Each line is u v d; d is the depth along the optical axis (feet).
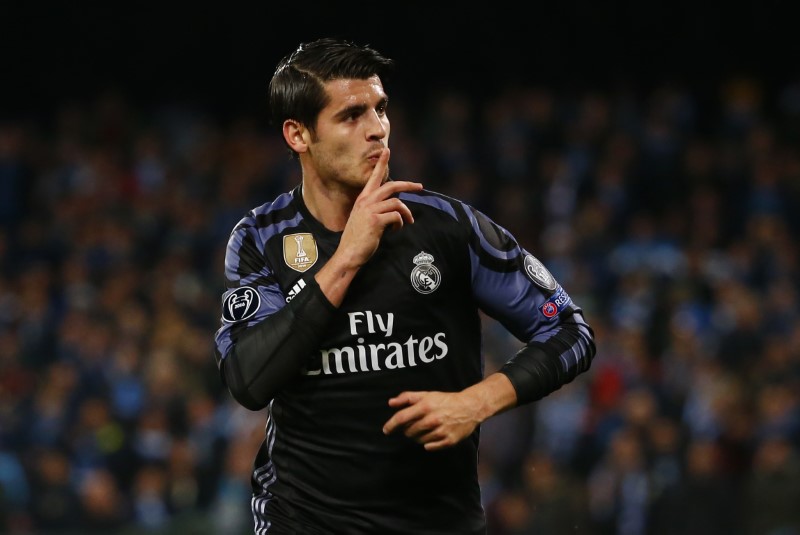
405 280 32.78
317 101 32.45
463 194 134.10
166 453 99.45
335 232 33.68
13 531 96.63
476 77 170.81
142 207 133.90
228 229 131.23
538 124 140.46
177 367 107.76
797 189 129.39
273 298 33.47
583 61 168.66
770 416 94.58
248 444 94.63
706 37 166.61
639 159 133.59
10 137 143.84
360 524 33.50
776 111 153.28
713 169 133.59
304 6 174.50
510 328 34.32
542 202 131.85
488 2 170.91
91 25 175.01
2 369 111.55
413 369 32.96
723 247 125.18
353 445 33.22
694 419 95.45
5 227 137.90
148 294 119.55
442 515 33.71
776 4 165.17
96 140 147.84
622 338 101.96
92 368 108.06
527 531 91.15
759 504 88.12
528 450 96.73
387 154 32.48
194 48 175.83
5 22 173.37
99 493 97.14
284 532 34.30
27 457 100.27
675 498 88.84
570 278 116.88
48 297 122.01
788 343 101.96
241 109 174.50
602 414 96.68
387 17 173.06
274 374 31.71
